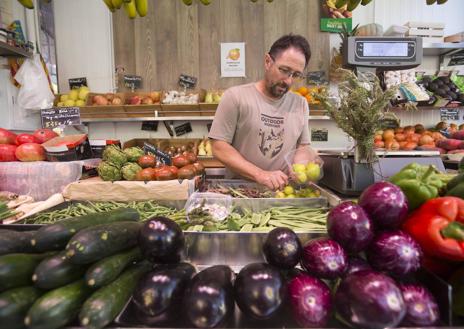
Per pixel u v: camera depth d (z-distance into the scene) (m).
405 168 0.70
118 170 1.49
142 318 0.53
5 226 0.86
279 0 2.76
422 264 0.58
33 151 1.58
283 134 1.71
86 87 2.68
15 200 1.38
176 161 1.61
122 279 0.59
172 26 2.78
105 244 0.59
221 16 2.78
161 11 2.78
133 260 0.65
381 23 2.83
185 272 0.57
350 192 1.16
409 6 2.84
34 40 2.53
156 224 0.61
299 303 0.51
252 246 0.81
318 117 2.56
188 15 2.77
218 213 1.08
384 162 1.22
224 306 0.50
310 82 2.78
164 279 0.54
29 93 2.36
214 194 1.26
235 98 1.66
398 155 1.52
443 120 2.85
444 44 2.48
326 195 1.28
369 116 1.06
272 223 1.06
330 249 0.56
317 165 1.38
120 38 2.79
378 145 2.25
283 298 0.51
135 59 2.80
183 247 0.64
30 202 1.43
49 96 2.47
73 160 1.63
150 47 2.79
